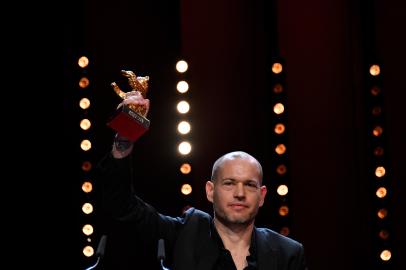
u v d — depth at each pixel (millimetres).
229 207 7566
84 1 13664
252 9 13836
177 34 13109
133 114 6980
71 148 12875
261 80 13477
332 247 13156
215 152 13305
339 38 13789
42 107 13109
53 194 12836
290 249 7887
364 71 13289
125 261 12055
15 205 12797
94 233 12383
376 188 12852
